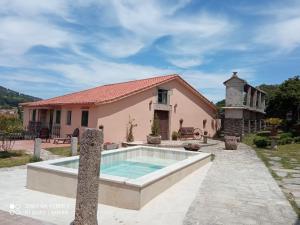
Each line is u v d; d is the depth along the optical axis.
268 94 38.28
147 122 22.08
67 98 24.23
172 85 24.64
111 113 19.06
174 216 5.95
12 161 11.62
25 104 25.34
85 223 4.81
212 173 10.65
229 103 27.11
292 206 6.82
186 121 26.34
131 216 5.90
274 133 25.75
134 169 12.14
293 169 12.03
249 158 15.23
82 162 4.88
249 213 6.25
